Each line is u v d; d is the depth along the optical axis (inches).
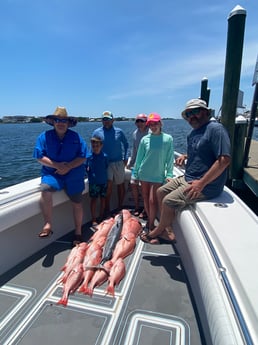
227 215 77.0
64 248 115.0
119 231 114.2
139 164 130.7
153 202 123.8
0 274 94.4
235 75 150.0
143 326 70.6
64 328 70.0
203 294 56.8
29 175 464.4
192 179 96.1
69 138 116.1
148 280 91.0
